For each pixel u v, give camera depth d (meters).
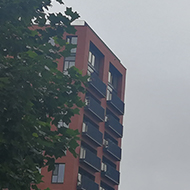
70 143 14.11
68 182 47.81
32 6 13.78
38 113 14.00
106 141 55.97
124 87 63.22
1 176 11.98
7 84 12.09
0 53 13.34
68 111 14.42
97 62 57.97
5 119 12.20
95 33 56.22
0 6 13.27
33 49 14.24
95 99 55.59
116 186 57.50
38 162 13.66
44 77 13.58
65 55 14.74
